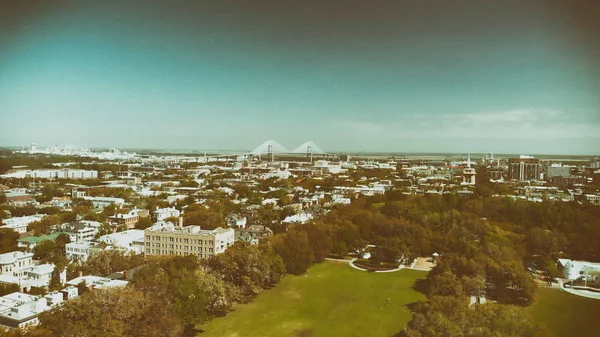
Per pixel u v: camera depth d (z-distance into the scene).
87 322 193.62
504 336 193.12
